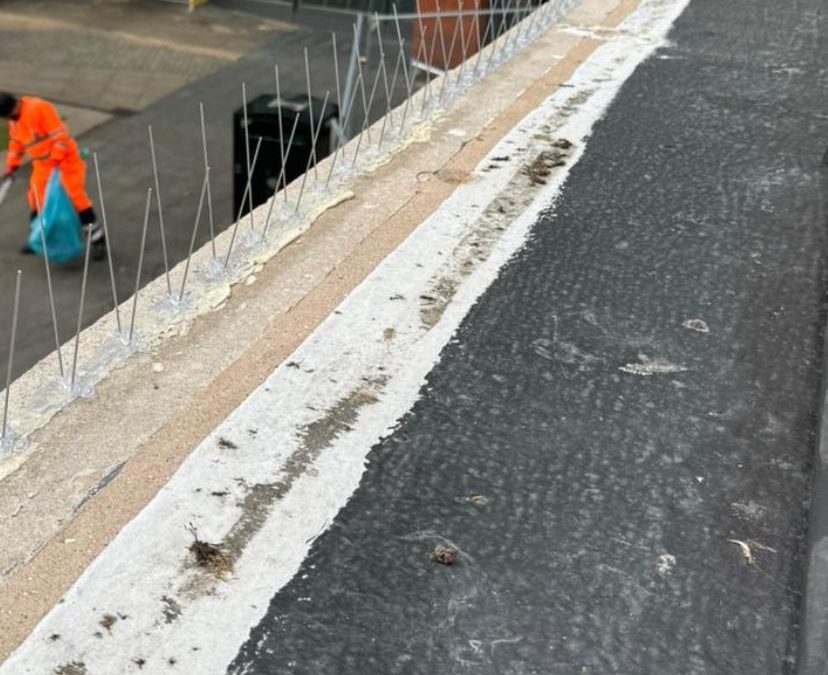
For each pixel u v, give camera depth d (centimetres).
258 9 1527
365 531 220
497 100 477
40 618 193
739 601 206
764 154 431
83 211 777
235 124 720
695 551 219
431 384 270
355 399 262
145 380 262
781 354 292
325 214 358
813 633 193
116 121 1119
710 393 272
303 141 707
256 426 249
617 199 384
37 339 700
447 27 944
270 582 206
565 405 265
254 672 186
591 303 313
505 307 309
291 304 302
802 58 555
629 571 213
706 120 464
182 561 209
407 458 242
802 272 337
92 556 208
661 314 309
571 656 192
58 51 1346
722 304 316
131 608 197
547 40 574
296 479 233
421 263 331
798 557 218
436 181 391
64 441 239
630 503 232
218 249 327
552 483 237
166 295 300
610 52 556
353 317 298
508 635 196
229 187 962
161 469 232
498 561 214
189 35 1427
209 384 263
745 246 353
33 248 777
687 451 250
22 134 746
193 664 187
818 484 233
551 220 365
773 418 263
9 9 1497
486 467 241
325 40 1422
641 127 453
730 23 617
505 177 397
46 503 220
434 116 452
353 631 196
